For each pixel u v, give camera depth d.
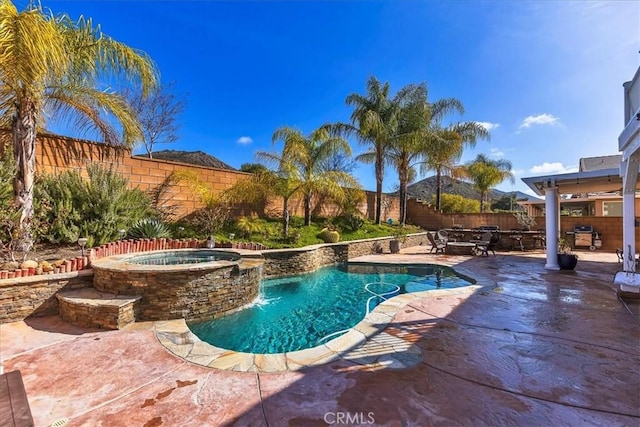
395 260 11.23
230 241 9.95
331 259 11.11
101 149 9.16
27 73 5.55
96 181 7.90
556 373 3.17
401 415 2.52
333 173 12.70
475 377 3.10
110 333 4.45
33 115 6.26
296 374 3.22
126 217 8.34
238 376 3.20
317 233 12.53
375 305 6.57
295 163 11.90
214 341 4.77
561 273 8.55
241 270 6.21
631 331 4.29
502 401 2.70
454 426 2.39
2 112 6.57
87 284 5.56
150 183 10.12
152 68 8.01
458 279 8.78
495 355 3.59
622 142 5.98
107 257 6.76
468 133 19.17
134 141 8.80
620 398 2.73
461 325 4.57
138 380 3.14
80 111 7.75
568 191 11.32
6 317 4.77
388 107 15.77
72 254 6.64
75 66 6.95
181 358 3.63
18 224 6.02
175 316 5.21
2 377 2.20
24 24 5.25
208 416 2.55
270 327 5.34
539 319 4.81
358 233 14.21
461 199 24.84
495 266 9.81
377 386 2.96
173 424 2.46
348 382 3.04
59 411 2.64
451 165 20.39
